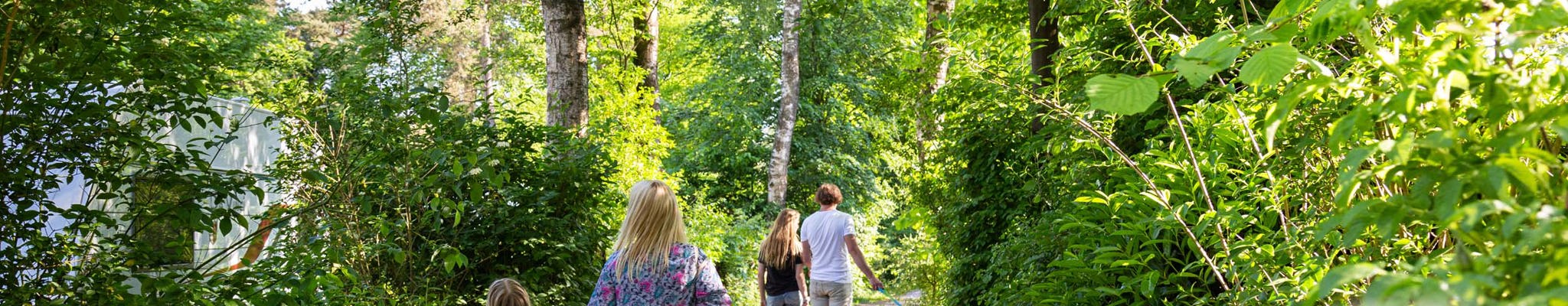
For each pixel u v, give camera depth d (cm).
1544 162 114
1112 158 377
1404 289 98
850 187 2253
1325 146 234
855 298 2170
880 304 2078
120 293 320
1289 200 269
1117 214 336
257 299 335
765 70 2200
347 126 614
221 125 388
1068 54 425
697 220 1503
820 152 2191
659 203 321
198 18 402
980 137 778
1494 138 121
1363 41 139
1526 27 124
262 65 699
